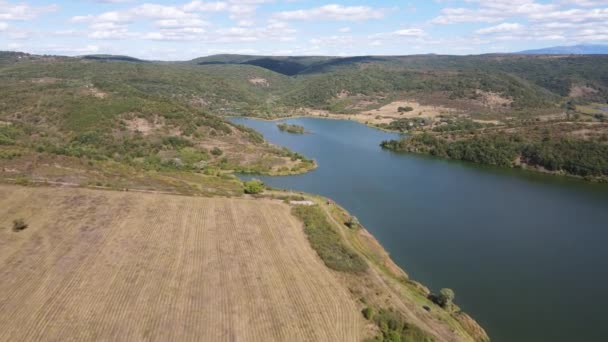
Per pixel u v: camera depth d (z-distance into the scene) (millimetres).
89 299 50469
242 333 46125
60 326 45500
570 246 81125
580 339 53469
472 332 53000
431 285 65062
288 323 48375
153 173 108000
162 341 44094
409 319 51906
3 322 45656
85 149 122688
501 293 63500
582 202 109500
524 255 76562
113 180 94125
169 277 56406
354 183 120875
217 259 62188
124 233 68312
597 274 70250
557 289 65188
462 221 92750
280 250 66625
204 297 52312
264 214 81438
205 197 88750
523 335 53812
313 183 119562
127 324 46375
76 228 68812
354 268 62531
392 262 71125
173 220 74812
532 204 106938
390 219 92312
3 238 63781
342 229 81000
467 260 73812
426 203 104625
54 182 87812
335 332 47469
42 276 54781
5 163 93375
